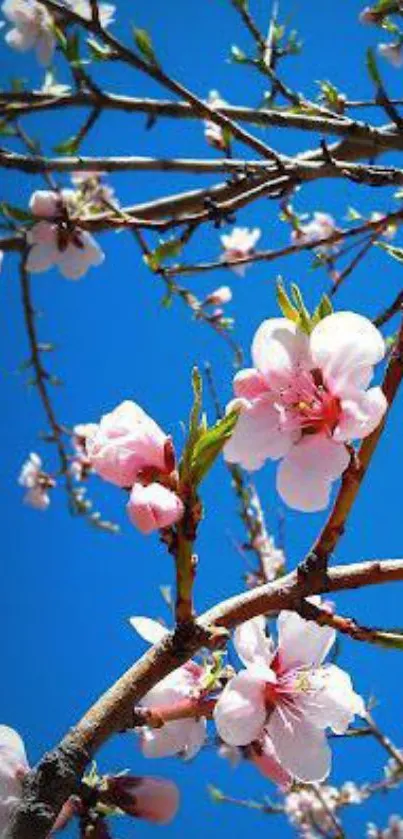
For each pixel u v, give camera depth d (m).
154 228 0.83
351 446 0.49
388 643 0.46
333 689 0.50
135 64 0.79
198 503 0.46
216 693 0.50
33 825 0.44
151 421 0.48
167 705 0.49
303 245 0.87
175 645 0.45
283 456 0.49
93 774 0.48
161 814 0.47
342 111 0.90
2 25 1.01
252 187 0.88
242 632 0.50
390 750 0.95
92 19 0.79
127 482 0.47
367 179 0.80
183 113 0.85
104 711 0.45
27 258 1.08
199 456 0.46
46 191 1.04
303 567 0.47
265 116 0.87
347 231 0.87
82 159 0.89
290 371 0.50
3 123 0.87
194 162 0.90
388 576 0.47
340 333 0.49
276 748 0.49
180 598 0.46
